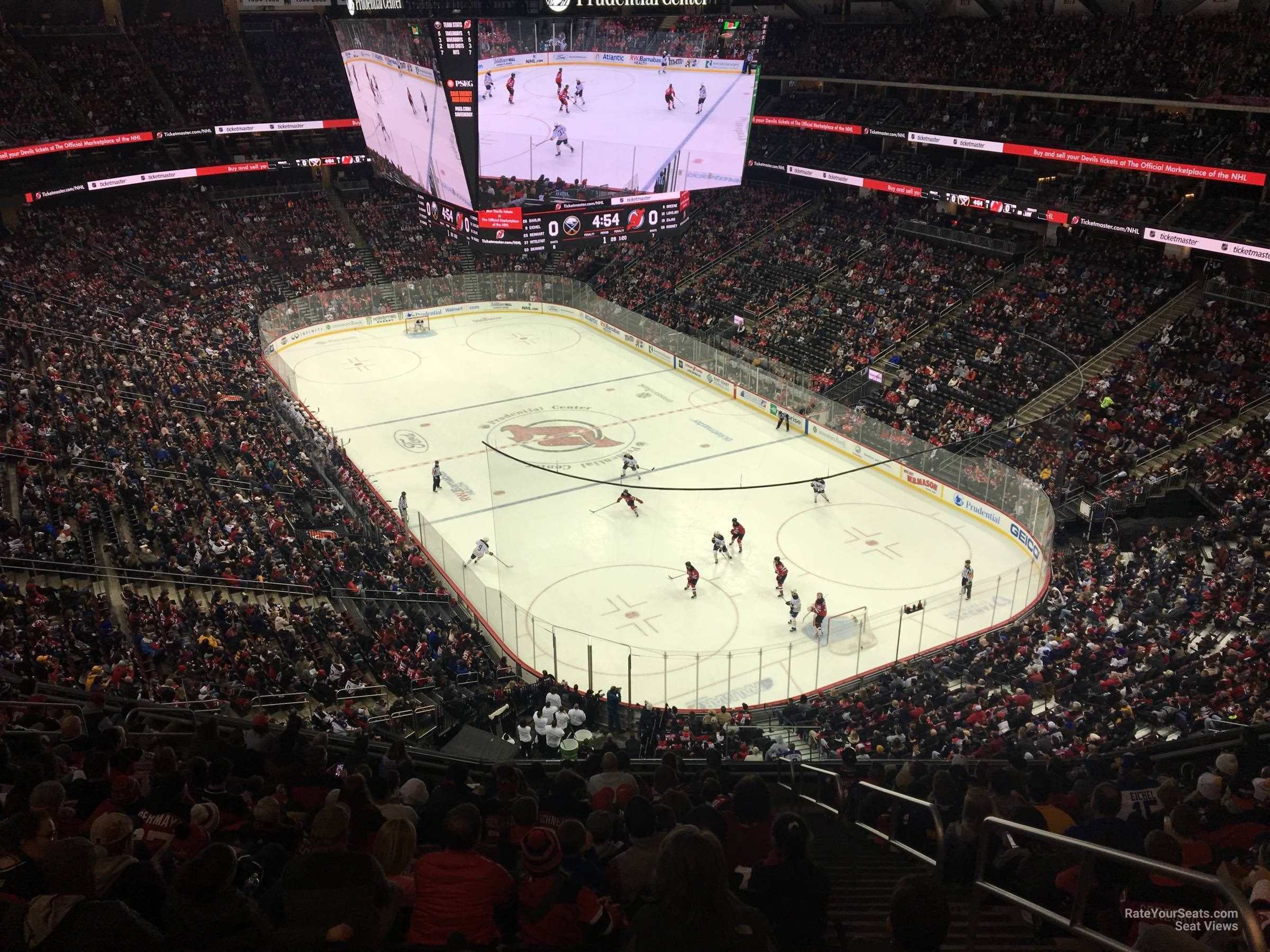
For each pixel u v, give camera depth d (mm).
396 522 36938
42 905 4492
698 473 42750
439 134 42219
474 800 8781
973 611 31109
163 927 4852
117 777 8555
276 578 28578
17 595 23000
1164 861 5500
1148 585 28047
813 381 49312
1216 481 33094
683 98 43125
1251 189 44000
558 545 36219
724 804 8602
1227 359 39312
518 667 28328
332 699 21594
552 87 41094
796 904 5344
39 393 37031
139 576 25750
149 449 35812
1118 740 17922
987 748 17594
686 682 27953
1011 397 43188
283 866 7277
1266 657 20734
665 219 45438
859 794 10391
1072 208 47312
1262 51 42312
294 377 49719
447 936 5543
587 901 5371
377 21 44781
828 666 28828
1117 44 47875
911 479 41375
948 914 4121
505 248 43281
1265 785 7969
